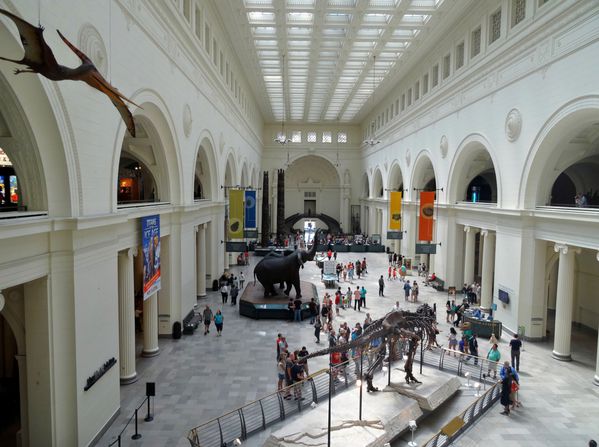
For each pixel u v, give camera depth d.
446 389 10.50
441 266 22.62
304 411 9.84
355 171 46.81
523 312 14.95
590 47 11.45
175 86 13.45
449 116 21.48
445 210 22.05
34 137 6.85
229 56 23.72
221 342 14.48
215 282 21.81
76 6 7.38
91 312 8.20
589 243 11.86
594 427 9.28
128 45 9.71
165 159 13.95
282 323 16.75
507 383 9.82
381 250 36.41
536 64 13.88
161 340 14.65
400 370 11.56
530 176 14.54
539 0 13.78
